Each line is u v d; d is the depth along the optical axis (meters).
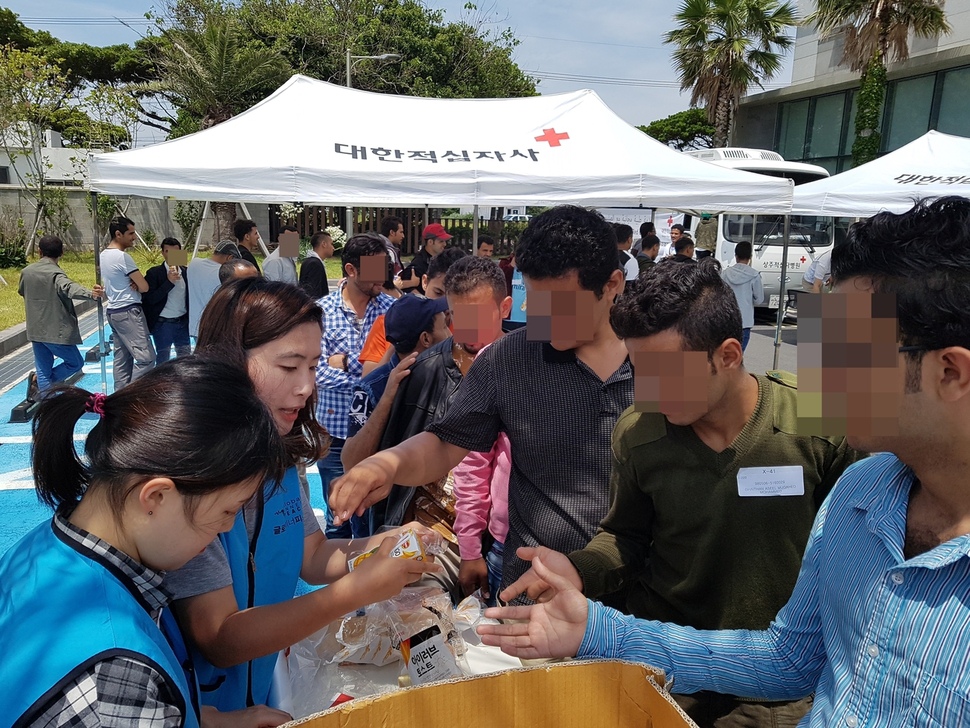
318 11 23.55
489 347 2.00
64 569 0.96
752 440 1.52
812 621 1.19
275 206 20.98
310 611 1.29
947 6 16.44
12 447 5.62
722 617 1.59
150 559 1.04
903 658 0.93
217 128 4.86
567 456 1.87
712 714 1.68
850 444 0.99
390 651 1.71
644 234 11.10
